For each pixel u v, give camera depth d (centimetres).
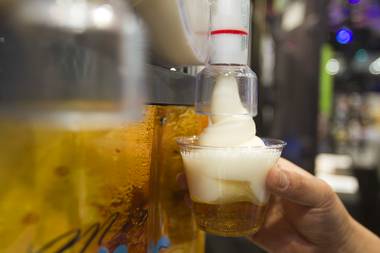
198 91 56
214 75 53
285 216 74
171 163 56
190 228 62
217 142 52
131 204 43
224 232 53
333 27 326
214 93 53
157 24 46
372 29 341
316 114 234
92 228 36
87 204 35
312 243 72
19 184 30
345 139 358
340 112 409
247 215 54
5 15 27
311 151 233
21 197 30
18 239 30
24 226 30
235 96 53
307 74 234
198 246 65
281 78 248
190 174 54
